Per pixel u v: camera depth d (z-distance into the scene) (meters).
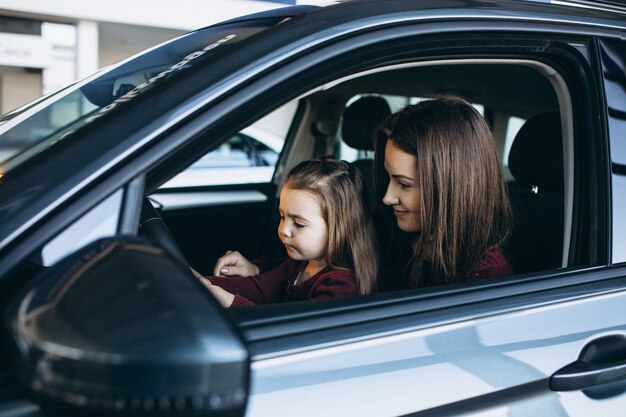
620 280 1.32
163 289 0.76
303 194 1.55
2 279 0.86
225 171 4.06
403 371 1.04
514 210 1.78
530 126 1.78
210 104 0.99
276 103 1.05
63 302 0.75
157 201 2.84
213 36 1.35
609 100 1.36
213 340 0.72
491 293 1.20
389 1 1.20
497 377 1.11
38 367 0.71
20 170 0.96
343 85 2.71
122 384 0.70
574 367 1.19
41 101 1.43
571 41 1.34
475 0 1.27
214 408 0.72
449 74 2.49
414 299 1.14
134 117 0.97
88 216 0.91
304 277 1.66
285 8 1.43
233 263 1.85
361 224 1.58
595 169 1.35
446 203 1.48
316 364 0.99
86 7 7.54
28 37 7.55
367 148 2.68
